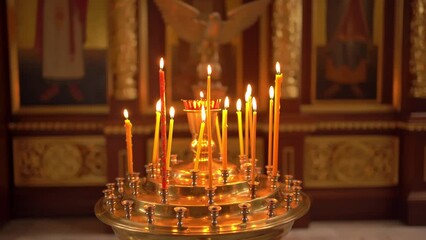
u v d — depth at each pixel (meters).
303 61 4.11
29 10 4.02
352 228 3.93
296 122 3.89
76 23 4.05
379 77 4.16
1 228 3.85
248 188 1.59
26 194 4.14
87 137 4.14
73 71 4.09
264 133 4.05
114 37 3.82
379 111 4.15
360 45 4.14
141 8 3.97
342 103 4.16
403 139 4.08
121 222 1.42
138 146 3.89
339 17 4.11
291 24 3.86
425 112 3.98
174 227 1.34
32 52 4.06
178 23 3.76
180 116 4.07
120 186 1.71
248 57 4.12
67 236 3.68
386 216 4.18
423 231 3.85
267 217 1.44
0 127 3.85
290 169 3.95
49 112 4.11
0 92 3.87
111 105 3.87
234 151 4.08
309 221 3.97
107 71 4.11
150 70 4.10
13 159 4.12
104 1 4.05
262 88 4.08
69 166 4.14
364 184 4.18
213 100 1.74
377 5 4.12
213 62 3.77
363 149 4.17
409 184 4.01
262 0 3.80
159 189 1.56
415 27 3.91
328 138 4.16
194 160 1.68
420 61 3.92
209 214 1.43
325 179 4.17
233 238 1.35
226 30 3.82
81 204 4.16
